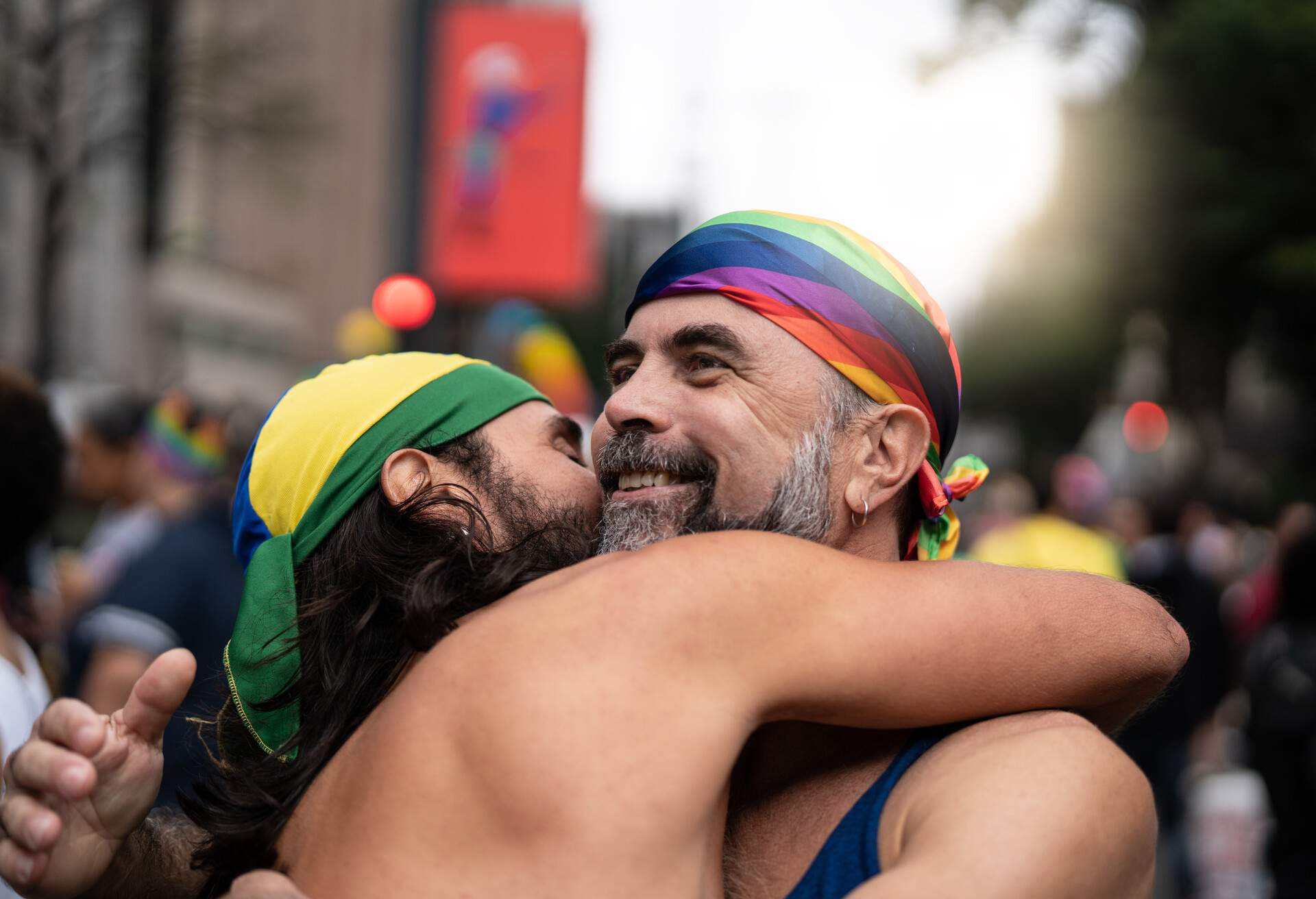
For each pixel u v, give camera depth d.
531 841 1.37
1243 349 30.28
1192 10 26.58
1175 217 27.84
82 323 22.69
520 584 1.75
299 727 1.79
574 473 2.14
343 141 32.66
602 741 1.39
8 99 14.60
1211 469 28.03
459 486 1.99
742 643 1.48
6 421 2.95
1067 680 1.63
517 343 10.02
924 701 1.55
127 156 16.89
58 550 8.03
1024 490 9.48
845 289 1.89
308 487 2.00
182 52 15.86
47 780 1.55
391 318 9.69
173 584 4.50
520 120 10.80
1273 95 26.16
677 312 1.92
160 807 2.21
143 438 5.61
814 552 1.59
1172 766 6.91
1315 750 4.77
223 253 30.47
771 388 1.86
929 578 1.62
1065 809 1.41
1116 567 6.95
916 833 1.46
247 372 32.09
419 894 1.38
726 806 1.61
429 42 9.97
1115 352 36.03
